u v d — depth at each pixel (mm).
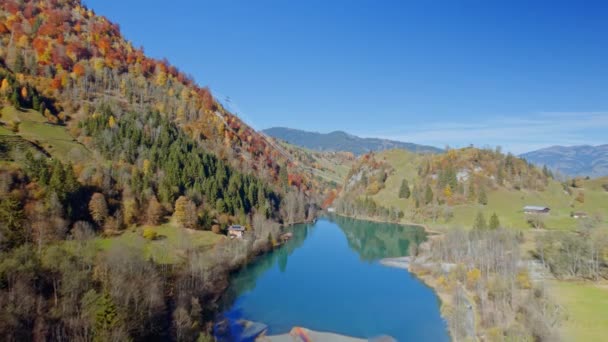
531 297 80062
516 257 108375
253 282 111312
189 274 91125
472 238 137375
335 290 106375
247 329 79625
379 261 141625
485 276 102625
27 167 105500
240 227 139625
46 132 141625
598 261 101000
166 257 100188
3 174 97500
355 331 80250
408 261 140500
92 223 105875
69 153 132750
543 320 68938
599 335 65250
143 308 64938
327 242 179000
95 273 70375
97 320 55156
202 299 85125
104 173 124750
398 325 83250
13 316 52062
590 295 84188
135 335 59094
